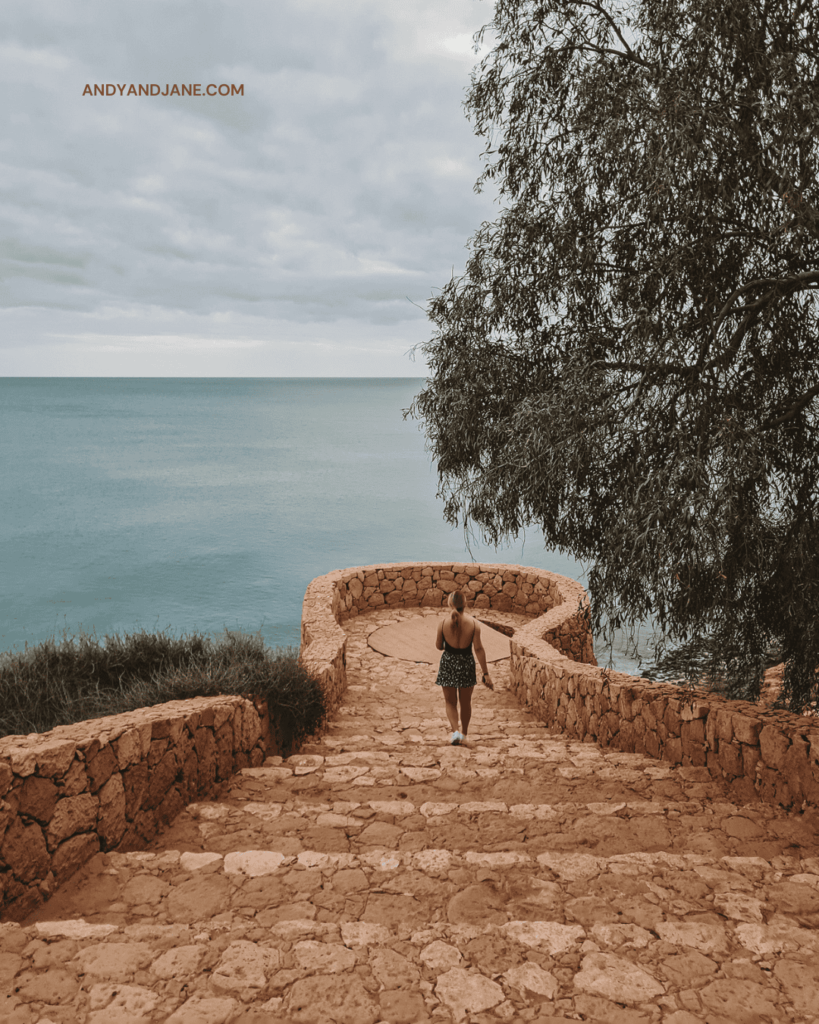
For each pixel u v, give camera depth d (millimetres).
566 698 7488
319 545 38500
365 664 11266
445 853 3365
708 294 4227
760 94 4023
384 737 6988
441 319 5621
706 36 3959
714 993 2250
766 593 4750
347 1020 2104
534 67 5094
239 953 2445
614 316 4957
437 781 4965
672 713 5375
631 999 2215
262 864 3271
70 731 3570
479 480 5273
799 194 3730
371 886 3055
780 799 4191
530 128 5160
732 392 4254
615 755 5742
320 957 2426
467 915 2785
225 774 4941
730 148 4004
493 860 3293
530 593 13945
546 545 5277
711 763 4891
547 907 2855
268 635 25203
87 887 3066
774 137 3863
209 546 38031
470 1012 2148
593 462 4551
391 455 81812
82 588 30469
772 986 2291
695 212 4137
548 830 3848
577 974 2344
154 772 3932
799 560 4438
